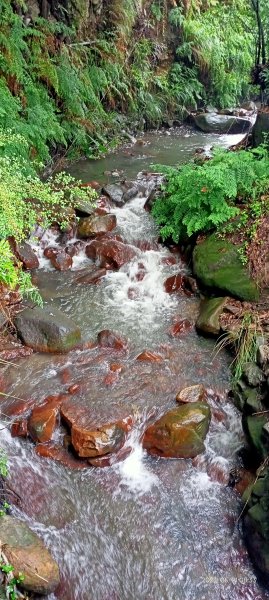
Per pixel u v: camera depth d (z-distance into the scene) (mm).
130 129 12156
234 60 14680
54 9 9703
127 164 9797
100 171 9312
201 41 13742
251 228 5902
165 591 3553
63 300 6055
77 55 10180
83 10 10203
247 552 3680
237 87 14805
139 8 12094
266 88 9922
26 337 5309
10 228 5359
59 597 3506
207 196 6219
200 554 3713
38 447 4289
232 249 5879
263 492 3578
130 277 6504
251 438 4055
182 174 6691
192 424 4223
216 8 14844
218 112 13922
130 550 3744
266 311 5281
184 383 4844
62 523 3865
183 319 5723
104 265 6652
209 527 3848
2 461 3969
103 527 3857
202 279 5867
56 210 7059
